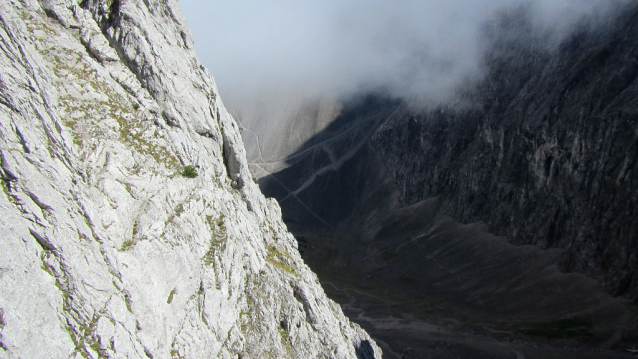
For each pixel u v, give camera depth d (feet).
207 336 121.19
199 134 165.58
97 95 126.11
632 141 381.19
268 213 218.18
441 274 501.97
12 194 86.79
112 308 92.12
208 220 140.15
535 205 476.54
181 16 180.45
